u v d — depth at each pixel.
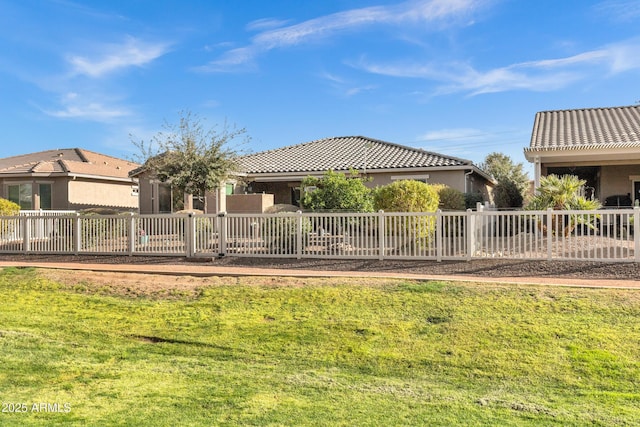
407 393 6.33
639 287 9.65
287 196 25.38
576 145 20.22
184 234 14.97
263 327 8.83
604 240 12.57
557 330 7.88
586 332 7.75
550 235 11.93
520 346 7.50
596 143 20.38
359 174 23.28
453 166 22.22
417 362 7.28
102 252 15.80
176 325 9.16
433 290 10.00
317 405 5.98
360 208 16.44
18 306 10.71
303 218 13.95
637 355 7.03
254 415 5.70
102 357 7.78
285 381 6.75
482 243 12.73
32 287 12.08
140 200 25.41
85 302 10.82
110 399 6.18
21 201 29.22
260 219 14.23
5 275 13.13
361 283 10.76
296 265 13.34
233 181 23.30
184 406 5.96
